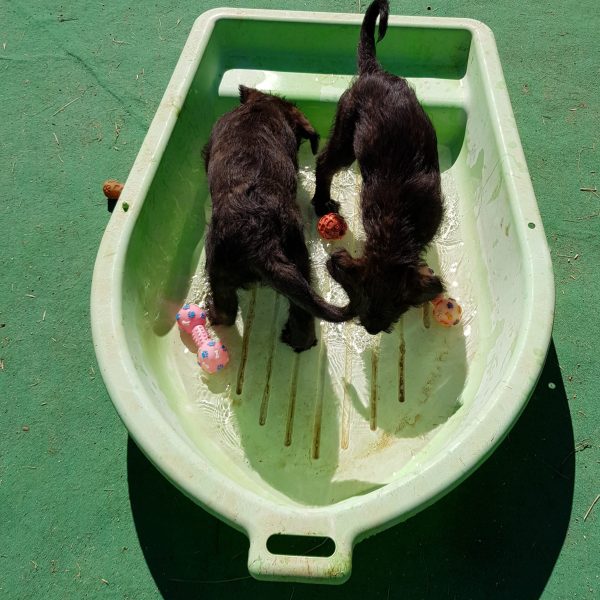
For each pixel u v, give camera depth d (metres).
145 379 0.95
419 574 0.95
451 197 1.26
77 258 1.25
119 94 1.47
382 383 1.08
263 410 1.07
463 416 0.97
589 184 1.32
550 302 0.93
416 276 0.95
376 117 1.06
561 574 0.94
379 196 1.01
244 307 1.17
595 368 1.11
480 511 0.99
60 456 1.05
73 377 1.12
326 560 0.75
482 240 1.14
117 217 1.03
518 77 1.47
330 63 1.36
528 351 0.89
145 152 1.10
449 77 1.33
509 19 1.57
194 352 1.12
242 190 0.97
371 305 0.95
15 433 1.07
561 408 1.07
